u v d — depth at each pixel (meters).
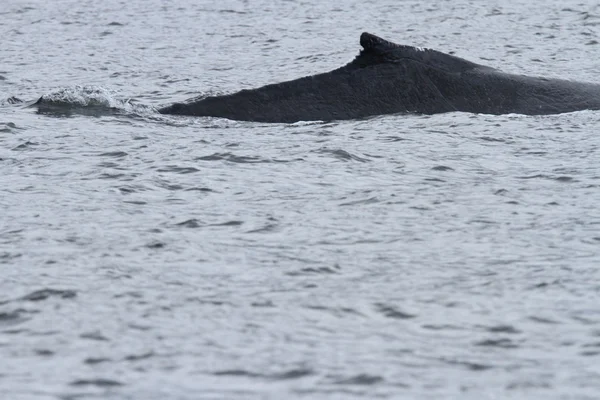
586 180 56.00
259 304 36.94
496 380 30.66
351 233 46.09
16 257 42.03
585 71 108.44
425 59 77.00
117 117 74.00
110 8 183.62
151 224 47.25
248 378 30.72
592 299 37.47
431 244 44.44
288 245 44.22
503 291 38.38
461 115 74.06
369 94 74.88
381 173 57.69
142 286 38.69
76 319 35.31
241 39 142.00
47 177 56.44
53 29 155.12
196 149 63.12
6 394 29.53
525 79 78.44
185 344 33.25
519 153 63.12
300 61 119.81
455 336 34.12
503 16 164.25
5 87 98.56
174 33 149.75
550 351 32.94
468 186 54.84
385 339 33.84
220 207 50.47
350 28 154.25
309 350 32.84
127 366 31.52
